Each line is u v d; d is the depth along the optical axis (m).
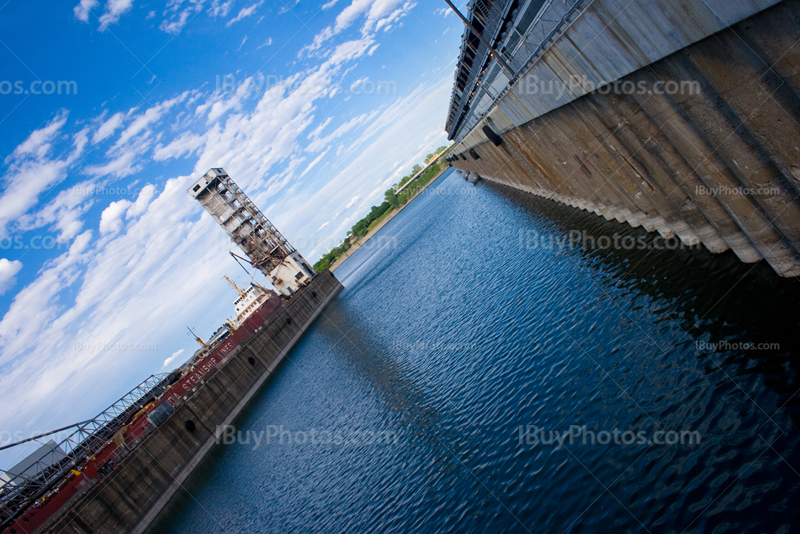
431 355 26.64
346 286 108.69
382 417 23.42
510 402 16.12
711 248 15.02
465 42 34.47
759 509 7.57
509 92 25.42
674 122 12.27
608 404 12.63
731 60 9.30
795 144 9.27
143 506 29.11
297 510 19.94
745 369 10.31
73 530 24.42
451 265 47.56
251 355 54.69
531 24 18.17
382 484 17.05
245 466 31.59
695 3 8.71
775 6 7.77
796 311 10.71
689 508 8.47
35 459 31.55
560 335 18.22
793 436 8.23
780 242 11.34
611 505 9.71
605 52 12.87
